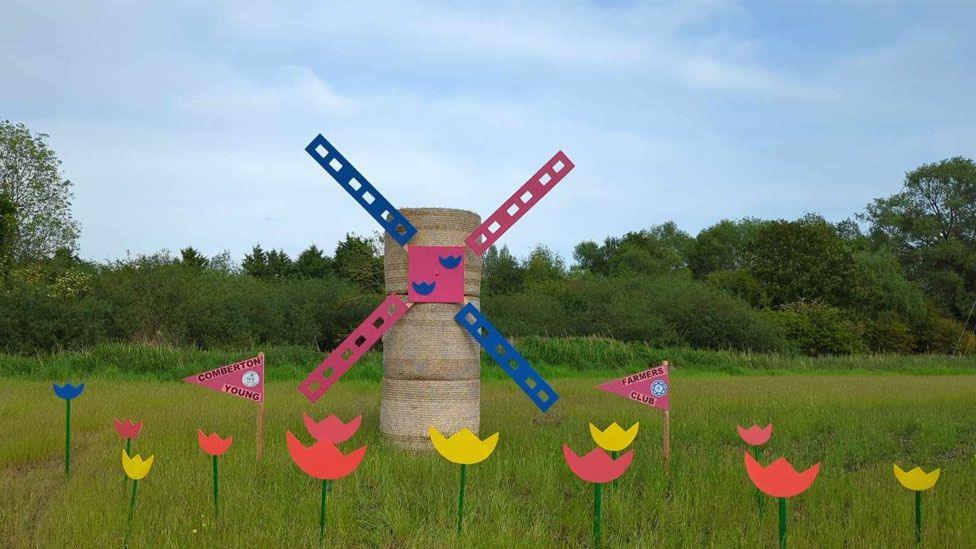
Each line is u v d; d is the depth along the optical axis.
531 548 6.82
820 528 7.38
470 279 12.22
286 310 35.38
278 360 25.53
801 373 31.62
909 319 55.06
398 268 12.12
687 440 12.26
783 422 13.72
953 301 62.84
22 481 8.91
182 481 8.76
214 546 6.71
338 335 36.56
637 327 38.91
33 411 13.80
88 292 32.28
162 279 32.91
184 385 19.88
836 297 56.03
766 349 40.09
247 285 36.25
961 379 27.17
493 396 18.61
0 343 27.16
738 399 17.19
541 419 14.45
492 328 11.88
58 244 39.31
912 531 7.36
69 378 21.84
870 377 28.41
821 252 56.53
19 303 28.16
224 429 12.27
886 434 12.73
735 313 40.31
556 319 39.75
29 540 6.85
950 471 9.96
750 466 6.33
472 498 8.28
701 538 7.37
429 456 10.36
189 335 31.33
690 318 40.38
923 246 65.75
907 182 68.75
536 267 56.28
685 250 84.38
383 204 11.90
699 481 9.06
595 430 9.02
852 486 8.98
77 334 28.47
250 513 7.57
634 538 7.18
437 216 12.01
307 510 7.73
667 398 9.93
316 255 55.19
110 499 8.01
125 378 22.30
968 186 65.44
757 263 60.00
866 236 71.50
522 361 11.90
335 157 11.89
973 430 13.74
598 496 6.80
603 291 44.62
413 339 11.91
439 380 11.89
